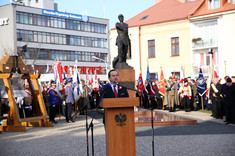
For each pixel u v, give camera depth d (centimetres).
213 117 1436
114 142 456
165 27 3628
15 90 1202
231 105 1177
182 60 3538
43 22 6131
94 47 7088
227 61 3253
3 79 1147
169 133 971
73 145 785
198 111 1791
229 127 1095
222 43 3281
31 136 969
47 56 6169
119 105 447
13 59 1187
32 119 1167
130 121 461
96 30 7144
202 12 3422
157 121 1208
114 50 3966
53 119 1357
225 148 704
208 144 761
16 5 5372
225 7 3266
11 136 980
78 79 1738
